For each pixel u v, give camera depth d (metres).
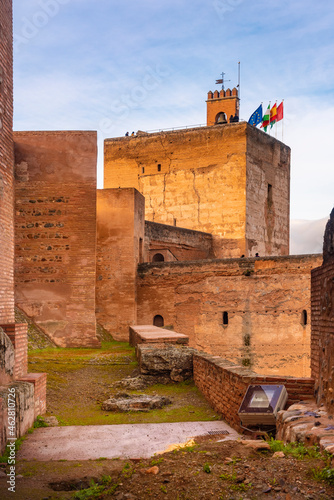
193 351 12.84
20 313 19.81
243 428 7.63
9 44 11.53
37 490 5.41
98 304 25.19
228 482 5.18
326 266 7.61
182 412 9.66
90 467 6.25
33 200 20.36
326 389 7.21
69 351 18.25
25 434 8.20
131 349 18.84
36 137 20.48
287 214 45.00
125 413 9.75
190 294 25.17
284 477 5.16
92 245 20.09
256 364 23.84
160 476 5.46
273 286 23.86
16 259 20.16
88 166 20.36
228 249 38.69
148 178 42.34
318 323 7.98
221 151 39.53
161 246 32.03
